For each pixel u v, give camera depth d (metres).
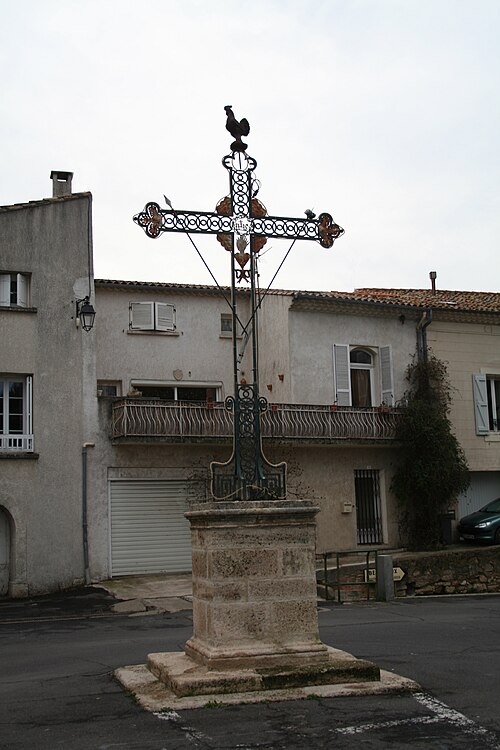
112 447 21.31
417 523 24.11
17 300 20.91
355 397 25.06
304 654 7.46
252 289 8.23
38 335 20.80
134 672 8.24
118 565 21.03
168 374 24.78
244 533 7.51
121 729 6.34
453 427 25.61
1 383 20.52
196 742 5.95
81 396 21.11
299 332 24.08
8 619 16.03
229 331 25.78
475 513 24.97
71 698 7.55
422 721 6.47
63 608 17.19
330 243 8.49
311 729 6.23
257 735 6.09
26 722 6.79
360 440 23.36
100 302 24.42
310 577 7.66
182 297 25.28
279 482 8.00
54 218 21.42
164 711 6.69
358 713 6.66
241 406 8.01
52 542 20.23
